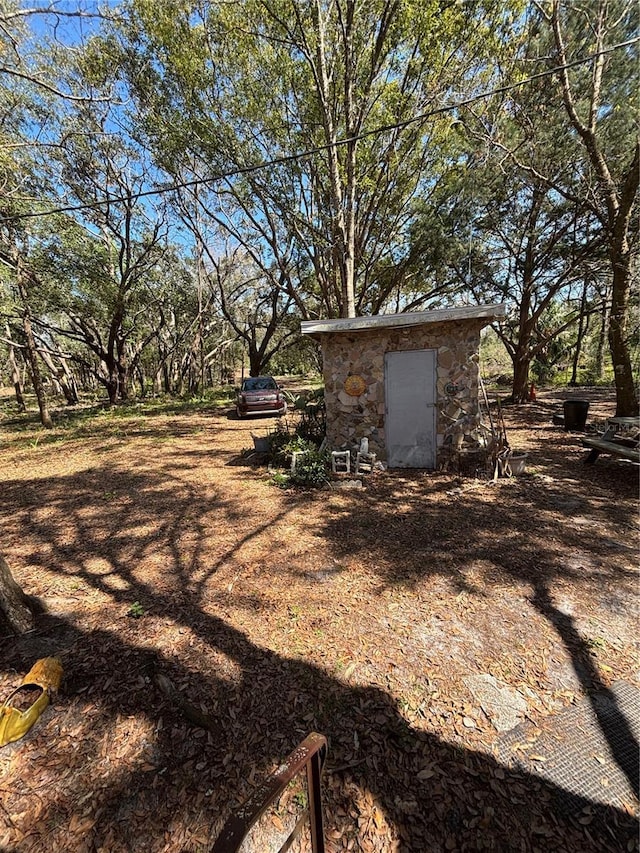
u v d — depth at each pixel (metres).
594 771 1.90
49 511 5.77
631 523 4.54
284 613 3.19
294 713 2.26
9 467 8.61
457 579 3.55
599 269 12.02
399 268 15.12
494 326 15.27
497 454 6.37
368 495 5.84
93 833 1.70
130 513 5.57
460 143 11.84
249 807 1.03
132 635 2.98
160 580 3.78
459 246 12.57
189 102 11.27
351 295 10.52
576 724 2.14
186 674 2.57
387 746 2.05
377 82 10.62
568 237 12.71
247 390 15.05
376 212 12.55
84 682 2.54
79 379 42.50
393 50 10.15
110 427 13.47
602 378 23.91
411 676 2.50
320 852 1.36
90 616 3.25
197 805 1.79
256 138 11.98
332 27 9.71
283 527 4.87
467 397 6.66
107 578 3.85
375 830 1.69
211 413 16.27
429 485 6.14
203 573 3.88
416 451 7.06
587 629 2.87
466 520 4.80
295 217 12.42
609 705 2.25
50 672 2.49
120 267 17.42
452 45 9.73
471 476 6.47
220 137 11.29
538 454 7.72
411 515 5.04
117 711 2.32
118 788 1.89
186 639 2.92
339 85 10.51
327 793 1.83
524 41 8.89
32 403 28.34
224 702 2.35
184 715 2.28
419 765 1.95
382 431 7.20
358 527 4.76
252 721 2.22
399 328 6.85
